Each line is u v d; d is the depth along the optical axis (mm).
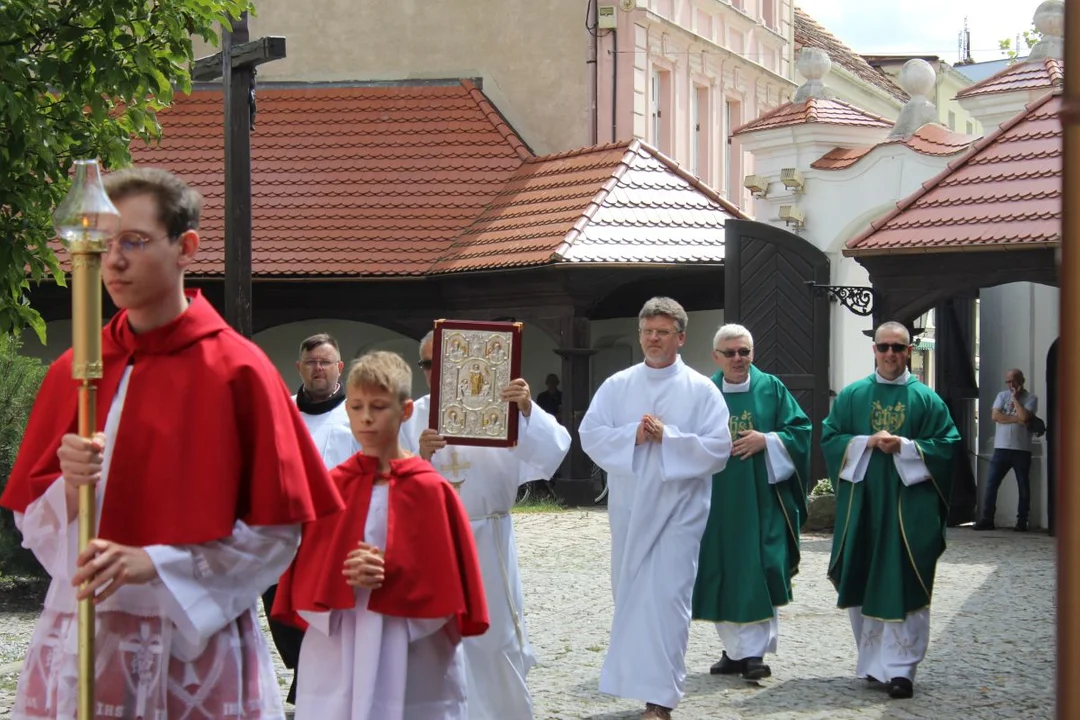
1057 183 19000
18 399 13469
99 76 11117
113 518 4156
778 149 23797
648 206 24719
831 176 23219
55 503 4234
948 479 10023
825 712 9125
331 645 5641
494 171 27188
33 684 4238
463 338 7824
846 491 10086
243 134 13578
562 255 23203
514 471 8047
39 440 4355
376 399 5652
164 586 4039
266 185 26844
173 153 27188
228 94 13562
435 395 7812
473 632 5738
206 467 4152
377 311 26078
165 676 4152
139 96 11734
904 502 9891
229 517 4152
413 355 28281
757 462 10125
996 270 18938
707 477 9164
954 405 22156
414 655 5668
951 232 19031
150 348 4262
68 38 11008
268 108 28484
